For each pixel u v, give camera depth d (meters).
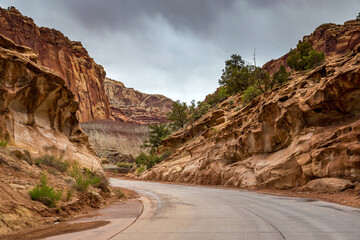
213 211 9.98
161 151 69.44
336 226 6.46
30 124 17.83
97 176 20.30
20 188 9.30
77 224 7.70
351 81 15.77
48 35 164.00
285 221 7.33
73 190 12.55
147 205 12.93
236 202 12.79
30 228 6.96
